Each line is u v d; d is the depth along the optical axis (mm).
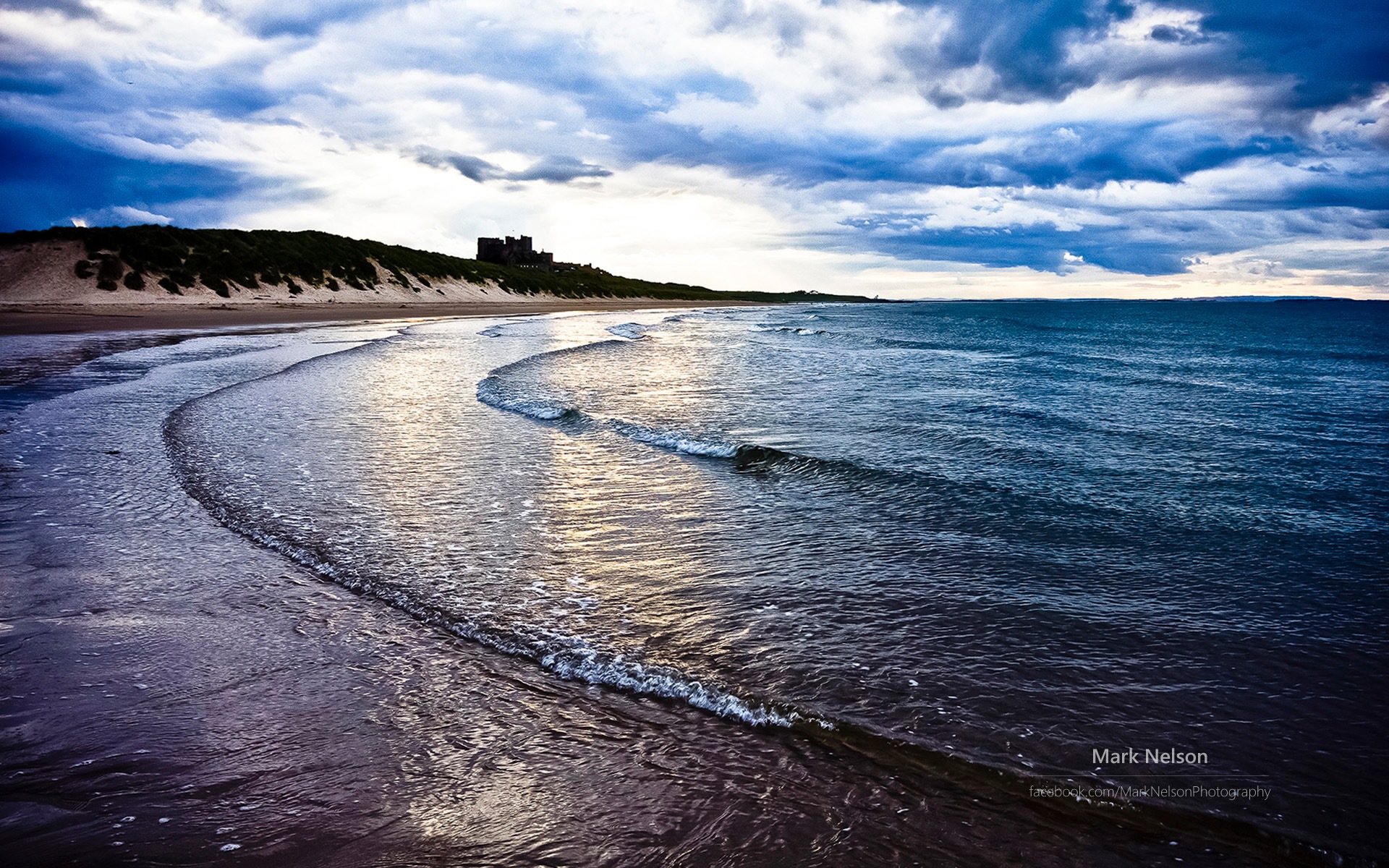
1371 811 3291
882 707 4066
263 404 14430
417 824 3051
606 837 3010
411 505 7996
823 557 6551
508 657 4652
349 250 68000
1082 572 6230
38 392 15516
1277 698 4242
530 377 19797
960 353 32625
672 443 11406
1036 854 2984
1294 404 17297
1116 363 28875
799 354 29203
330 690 4172
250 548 6586
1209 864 2971
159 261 50250
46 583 5660
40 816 3008
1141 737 3816
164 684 4172
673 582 5926
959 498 8516
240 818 3045
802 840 3021
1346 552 6785
